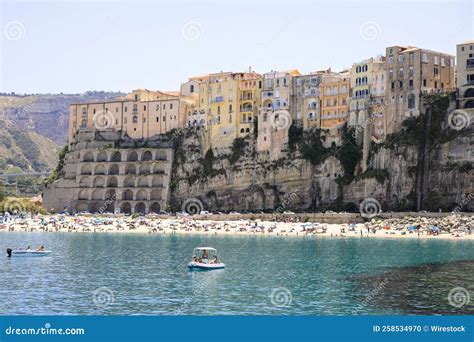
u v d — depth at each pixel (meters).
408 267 111.31
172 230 198.88
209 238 176.62
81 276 104.00
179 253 137.75
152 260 125.31
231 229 195.62
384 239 167.62
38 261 123.81
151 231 198.00
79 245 156.12
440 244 151.50
